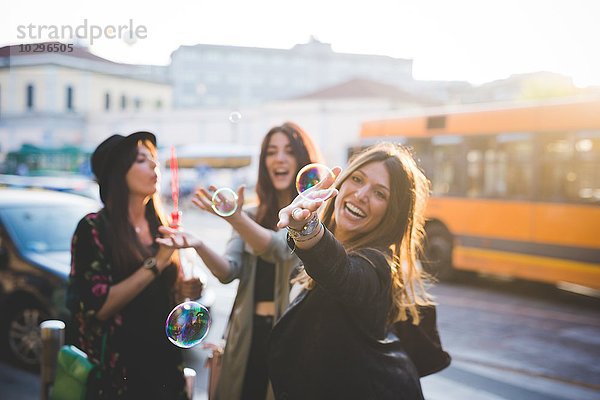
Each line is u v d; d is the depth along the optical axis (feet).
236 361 8.60
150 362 7.97
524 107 30.66
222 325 22.91
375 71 250.57
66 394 7.54
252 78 242.37
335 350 5.72
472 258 32.42
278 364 5.95
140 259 7.98
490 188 31.81
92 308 7.59
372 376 5.68
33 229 18.04
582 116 28.19
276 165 9.45
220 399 8.66
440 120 34.65
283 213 5.09
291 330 5.94
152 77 134.82
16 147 108.99
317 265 5.22
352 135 109.81
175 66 235.40
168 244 7.89
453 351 20.35
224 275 8.49
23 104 107.34
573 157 28.35
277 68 245.04
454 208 33.35
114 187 8.18
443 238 33.99
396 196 6.19
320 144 111.14
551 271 28.96
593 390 16.83
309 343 5.82
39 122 109.40
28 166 99.14
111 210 8.13
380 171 6.19
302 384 5.78
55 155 98.32
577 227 28.07
